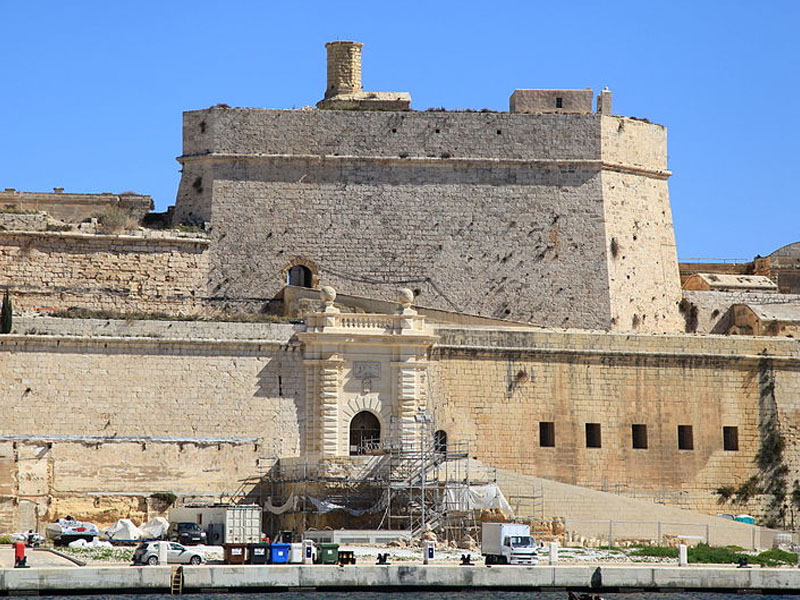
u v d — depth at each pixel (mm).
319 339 100438
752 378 109312
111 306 108625
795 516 108875
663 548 93438
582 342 106250
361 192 113625
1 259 106688
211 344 99312
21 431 95312
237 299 111188
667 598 80562
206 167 113438
